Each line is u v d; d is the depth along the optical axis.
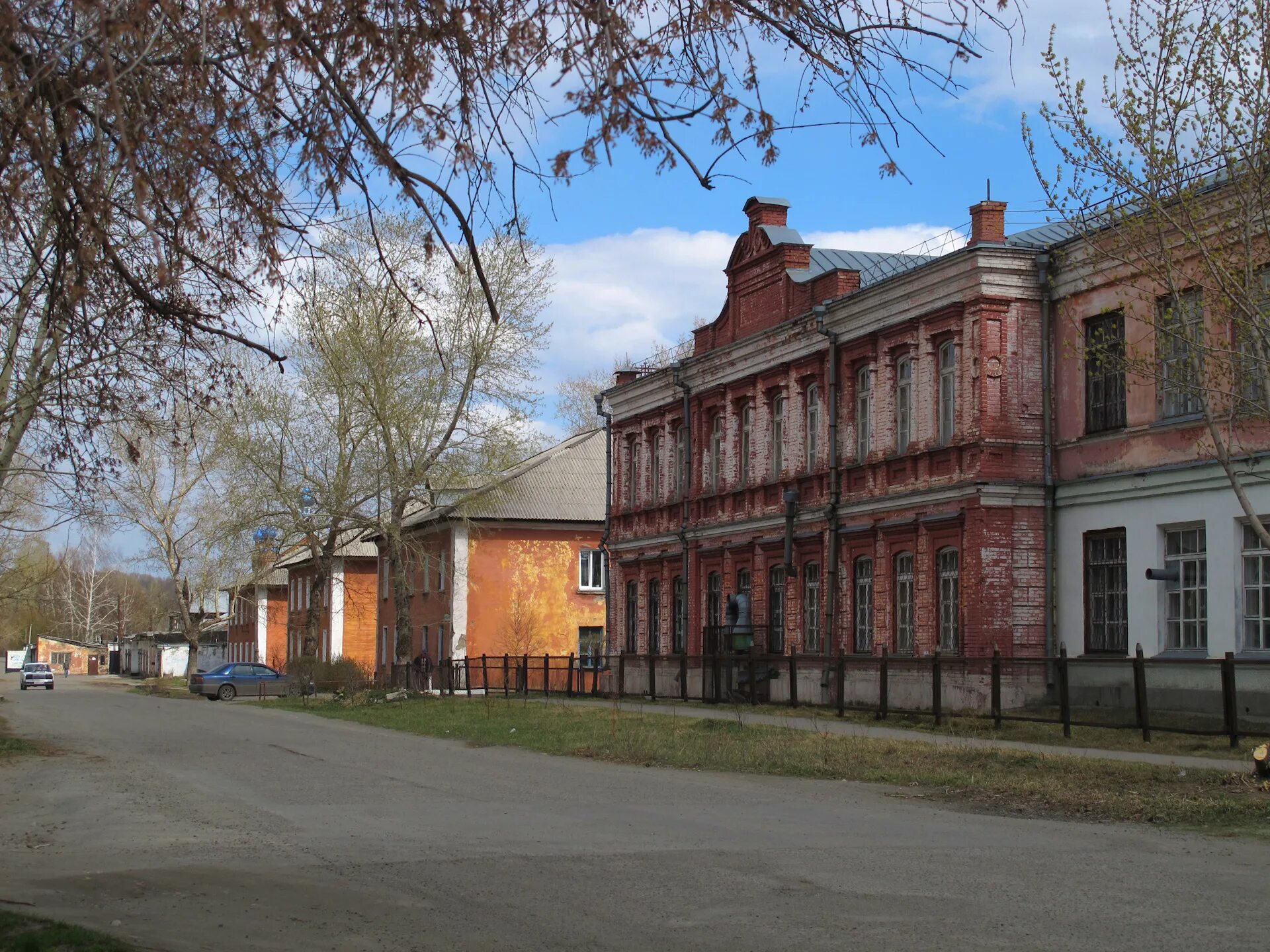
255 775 20.14
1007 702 27.20
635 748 22.97
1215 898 9.75
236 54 8.06
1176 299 18.39
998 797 16.16
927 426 30.73
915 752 20.64
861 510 33.03
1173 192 18.06
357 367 45.91
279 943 8.51
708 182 7.78
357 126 7.96
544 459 60.12
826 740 22.94
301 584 88.12
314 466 48.69
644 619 45.97
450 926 8.98
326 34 7.96
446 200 7.93
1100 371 27.14
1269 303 17.44
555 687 49.00
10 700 56.62
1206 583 25.05
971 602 28.48
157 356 10.60
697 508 42.31
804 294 36.16
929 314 30.52
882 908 9.43
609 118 7.62
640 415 46.81
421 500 49.44
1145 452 26.52
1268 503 23.70
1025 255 28.83
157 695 65.56
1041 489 28.72
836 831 13.49
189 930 8.88
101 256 9.12
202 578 72.69
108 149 7.97
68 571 86.69
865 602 33.34
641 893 10.08
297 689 59.12
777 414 38.09
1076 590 28.17
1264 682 20.20
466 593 57.00
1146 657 25.62
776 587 37.66
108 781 19.33
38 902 9.80
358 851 12.31
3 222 8.66
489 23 8.21
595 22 7.68
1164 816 14.20
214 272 9.30
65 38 7.29
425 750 25.30
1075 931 8.65
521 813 15.20
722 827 13.83
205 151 8.30
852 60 8.41
